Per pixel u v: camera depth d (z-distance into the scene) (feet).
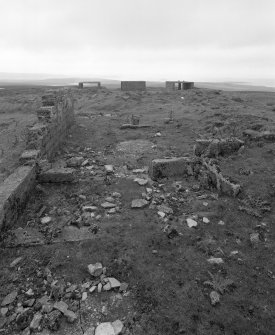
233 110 69.41
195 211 23.99
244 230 21.21
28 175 25.70
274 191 25.76
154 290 15.70
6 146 37.27
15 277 16.84
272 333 13.38
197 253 18.76
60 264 17.72
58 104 43.01
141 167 35.09
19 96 111.04
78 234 20.88
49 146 36.50
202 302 14.99
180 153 39.63
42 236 20.59
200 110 71.92
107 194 27.37
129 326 13.74
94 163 36.42
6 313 14.56
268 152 34.53
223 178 27.12
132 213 23.77
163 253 18.66
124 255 18.40
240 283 16.30
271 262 17.98
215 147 34.24
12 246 19.45
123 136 49.65
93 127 56.08
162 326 13.69
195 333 13.35
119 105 89.61
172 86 141.79
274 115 63.62
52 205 25.39
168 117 65.46
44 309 14.55
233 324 13.78
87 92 118.93
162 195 26.94
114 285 15.97
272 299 15.20
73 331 13.61
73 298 15.39
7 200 20.70
